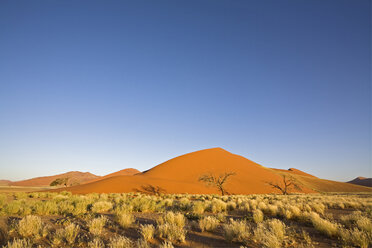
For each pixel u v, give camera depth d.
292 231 7.67
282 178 74.38
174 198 31.41
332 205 17.00
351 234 6.56
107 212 12.80
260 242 6.25
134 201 15.47
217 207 14.87
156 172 66.50
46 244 5.96
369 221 7.71
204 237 6.90
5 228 7.23
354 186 99.94
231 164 78.12
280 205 15.03
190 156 81.12
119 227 8.12
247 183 63.09
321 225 7.66
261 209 14.08
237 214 13.12
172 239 6.51
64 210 11.83
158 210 13.55
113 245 5.32
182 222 8.41
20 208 11.71
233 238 6.52
